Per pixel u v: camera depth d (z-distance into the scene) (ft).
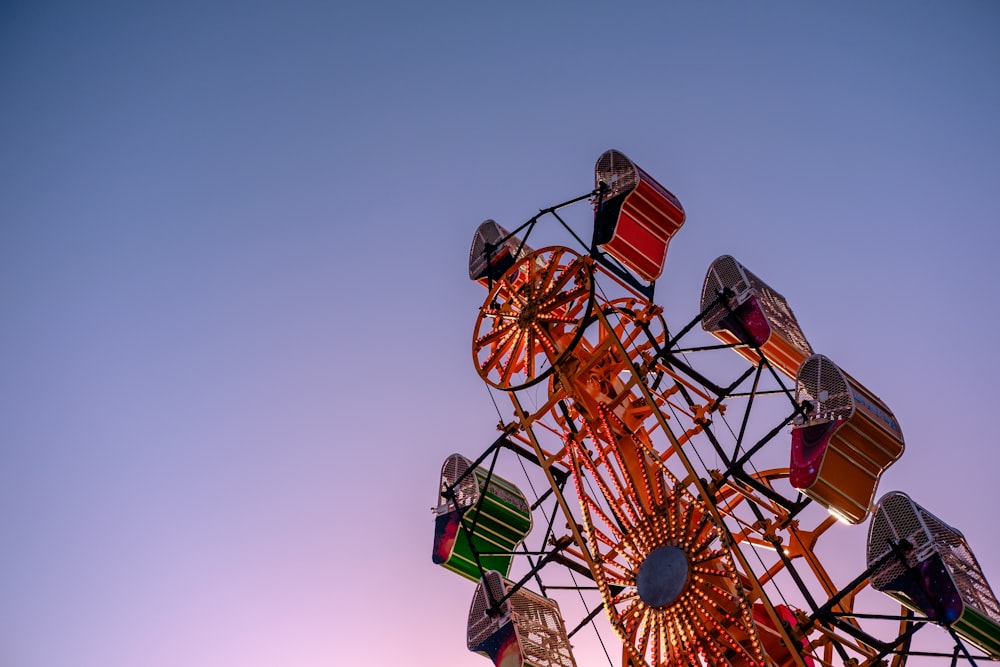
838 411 92.84
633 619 98.58
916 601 84.23
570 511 102.68
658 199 110.22
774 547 96.73
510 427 110.32
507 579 111.14
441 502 116.67
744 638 93.50
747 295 105.09
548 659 102.83
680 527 97.66
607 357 109.29
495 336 114.32
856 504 91.86
